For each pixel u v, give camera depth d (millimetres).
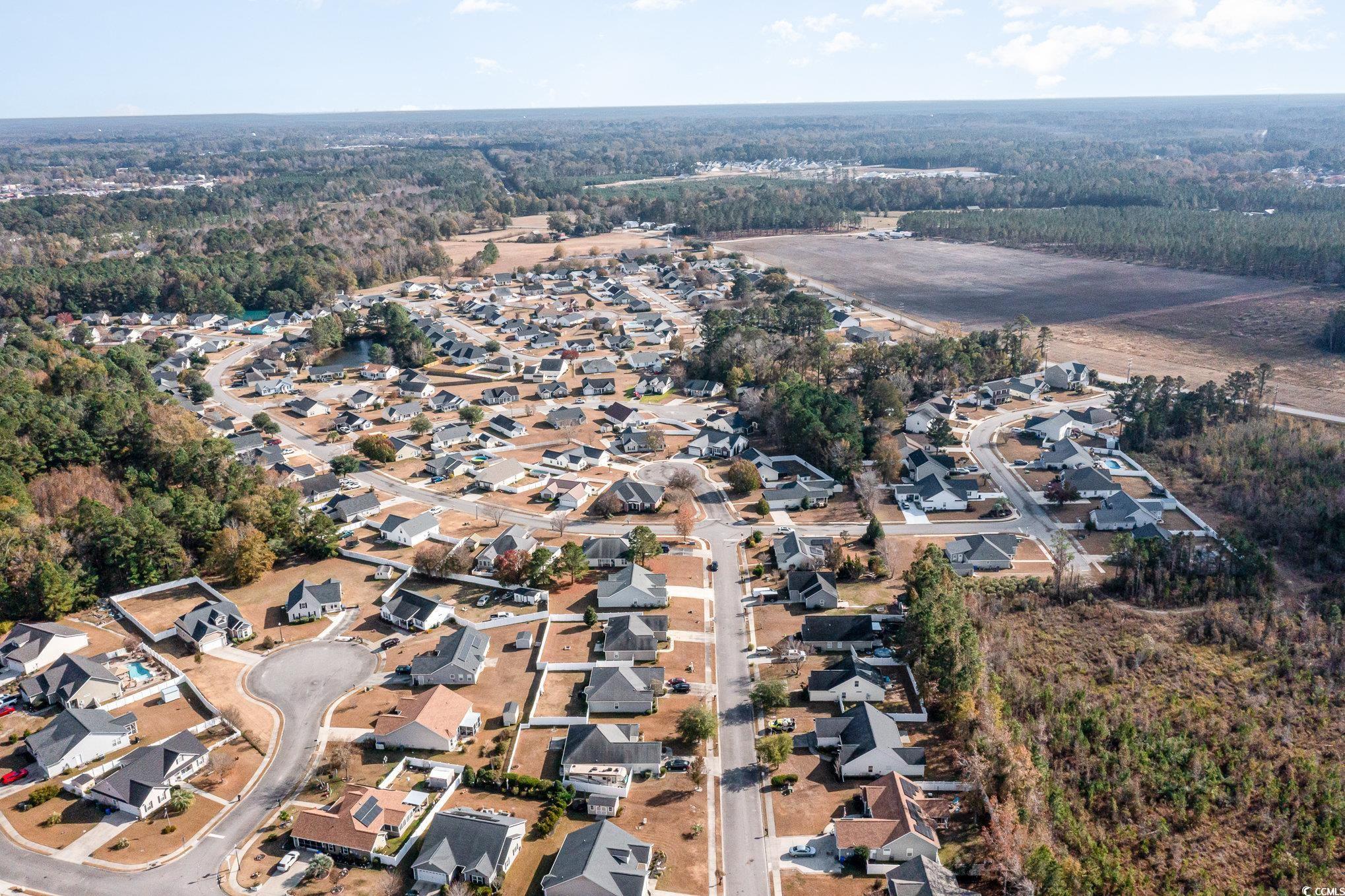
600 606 130375
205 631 121500
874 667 115625
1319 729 105375
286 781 96812
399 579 139125
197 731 104938
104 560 137125
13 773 97438
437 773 96688
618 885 80000
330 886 82875
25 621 127500
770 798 94500
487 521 159625
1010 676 112625
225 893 81938
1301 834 91562
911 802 89875
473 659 115938
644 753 97500
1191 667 116562
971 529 154875
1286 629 122812
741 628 125625
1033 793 90625
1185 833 92188
